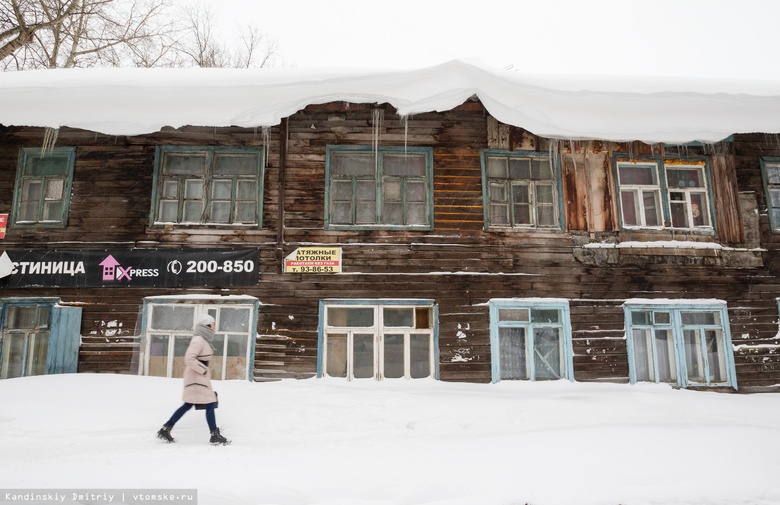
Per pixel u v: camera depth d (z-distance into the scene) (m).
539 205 10.56
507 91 9.47
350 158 10.53
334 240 10.09
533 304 9.98
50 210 10.17
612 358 9.91
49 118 9.48
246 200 10.29
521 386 9.51
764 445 6.01
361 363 9.74
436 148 10.51
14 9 13.29
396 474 5.08
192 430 6.72
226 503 4.26
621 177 10.81
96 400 7.47
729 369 10.02
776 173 11.06
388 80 9.44
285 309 9.78
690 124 9.86
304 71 9.52
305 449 5.94
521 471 5.20
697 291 10.32
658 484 5.01
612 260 10.29
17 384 7.95
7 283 9.71
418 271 10.02
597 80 9.58
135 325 9.65
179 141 10.34
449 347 9.77
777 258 10.61
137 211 10.07
